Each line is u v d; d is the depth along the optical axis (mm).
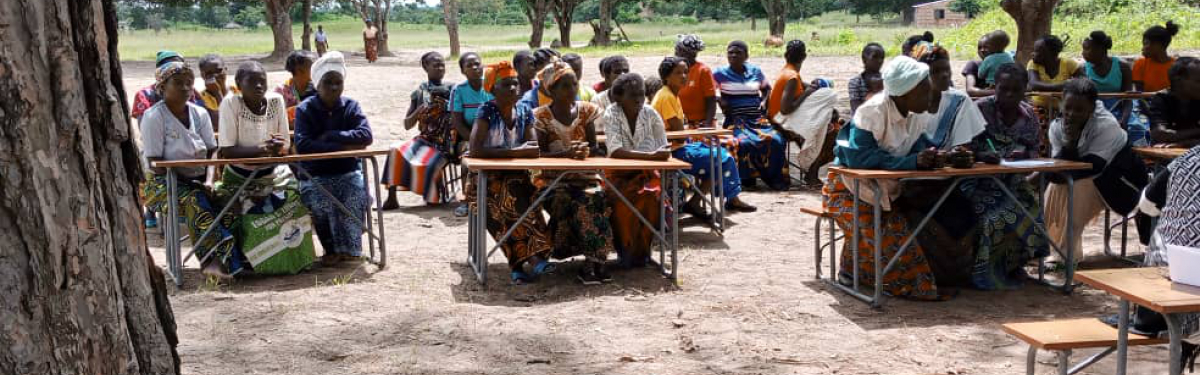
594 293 5738
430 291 5797
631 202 6258
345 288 5875
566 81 6172
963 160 5215
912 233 5324
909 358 4520
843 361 4484
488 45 50438
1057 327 3477
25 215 2109
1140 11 25828
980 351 4613
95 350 2264
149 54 37500
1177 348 2955
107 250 2299
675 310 5340
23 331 2133
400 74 22516
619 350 4664
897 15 91438
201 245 6062
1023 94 5797
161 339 2518
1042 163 5512
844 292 5703
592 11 98188
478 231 5840
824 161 9688
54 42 2143
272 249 6094
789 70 9516
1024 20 11875
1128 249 6859
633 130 6398
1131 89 8742
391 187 8812
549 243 6016
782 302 5504
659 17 85438
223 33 68125
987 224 5613
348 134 6316
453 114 8117
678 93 8242
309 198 6465
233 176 6148
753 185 9648
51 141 2148
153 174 6258
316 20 94375
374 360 4523
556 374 4336
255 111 6160
